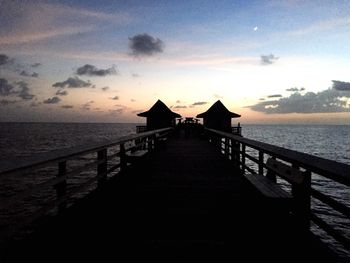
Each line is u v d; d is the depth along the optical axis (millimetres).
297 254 3625
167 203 6062
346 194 37219
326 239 20406
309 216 3959
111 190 6832
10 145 105812
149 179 8602
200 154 14656
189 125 35094
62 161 4211
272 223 4234
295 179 4188
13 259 3477
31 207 26875
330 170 2992
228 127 35781
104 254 3688
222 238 4223
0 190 35250
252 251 3793
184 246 3955
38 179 42875
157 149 16500
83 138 153000
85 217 5055
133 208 5684
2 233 2941
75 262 3467
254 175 6281
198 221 4961
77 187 4891
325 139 194375
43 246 3793
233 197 6574
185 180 8453
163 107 37281
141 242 4070
